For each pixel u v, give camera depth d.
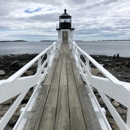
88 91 4.08
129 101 1.34
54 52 9.22
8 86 1.77
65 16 21.16
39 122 2.62
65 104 3.30
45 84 4.56
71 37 22.28
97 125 2.55
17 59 25.36
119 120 1.68
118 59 26.64
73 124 2.58
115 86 1.64
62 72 5.98
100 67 2.28
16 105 2.13
